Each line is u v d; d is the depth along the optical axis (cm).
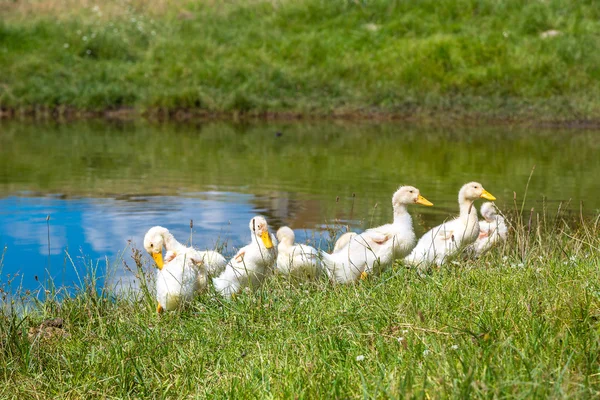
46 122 2566
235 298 709
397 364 489
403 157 1855
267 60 2894
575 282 601
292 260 789
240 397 487
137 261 781
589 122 2367
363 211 1259
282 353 555
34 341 605
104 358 584
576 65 2591
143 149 1992
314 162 1786
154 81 2858
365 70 2770
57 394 536
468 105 2514
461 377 438
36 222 1183
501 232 970
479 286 657
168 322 687
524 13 2966
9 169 1680
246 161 1805
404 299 620
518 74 2591
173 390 533
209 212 1259
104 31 3138
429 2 3131
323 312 634
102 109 2766
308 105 2638
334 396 451
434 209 1282
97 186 1489
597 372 442
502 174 1619
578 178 1561
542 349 473
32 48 3027
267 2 3369
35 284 865
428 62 2717
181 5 3438
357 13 3161
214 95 2745
